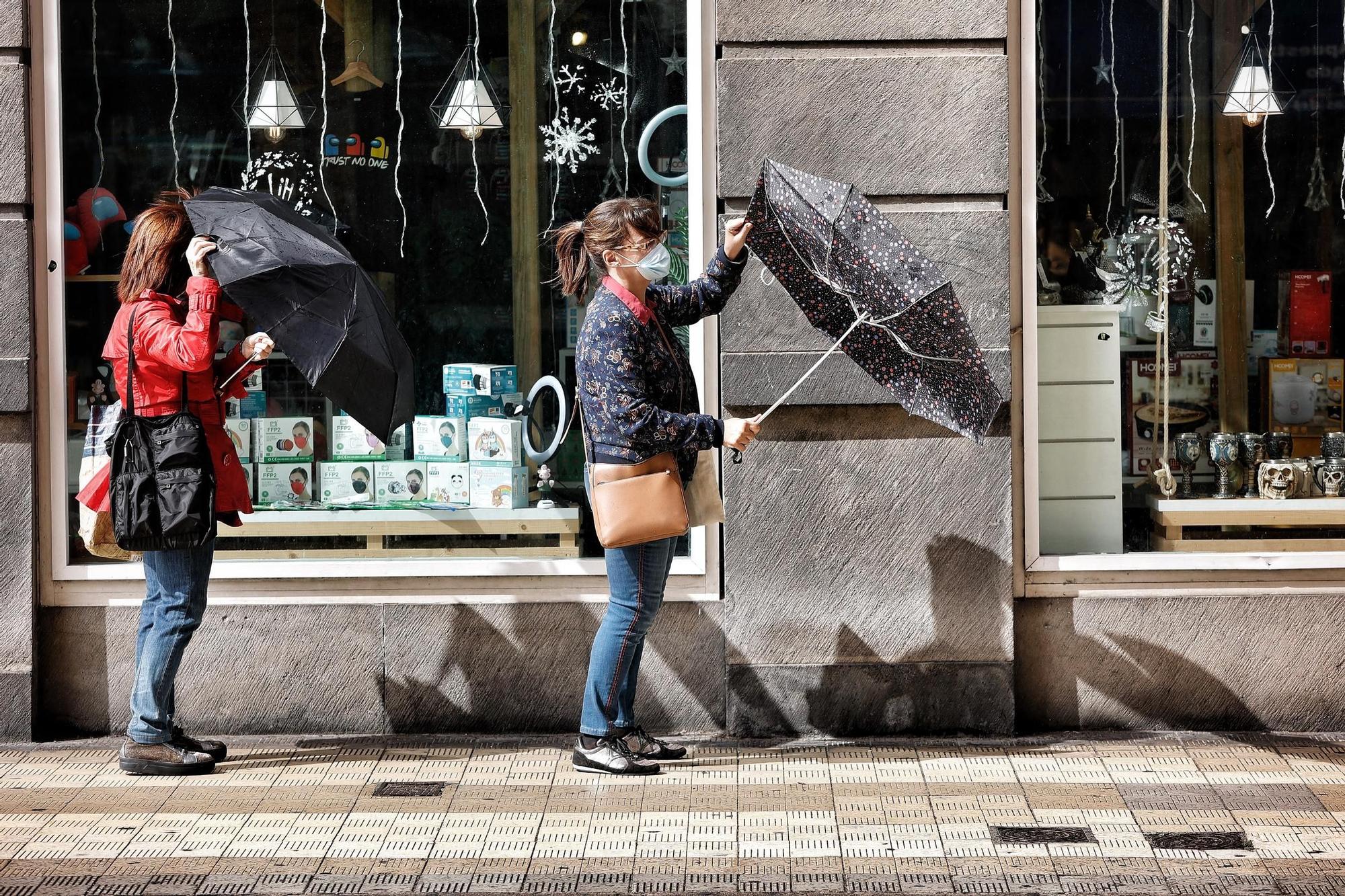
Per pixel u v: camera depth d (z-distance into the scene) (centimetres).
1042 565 899
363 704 904
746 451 878
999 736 883
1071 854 683
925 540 878
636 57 928
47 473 900
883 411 876
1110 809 746
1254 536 930
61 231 900
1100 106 934
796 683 884
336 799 774
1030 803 756
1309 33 941
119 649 902
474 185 945
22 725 888
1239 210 941
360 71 948
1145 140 936
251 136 947
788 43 870
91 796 781
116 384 790
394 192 948
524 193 942
